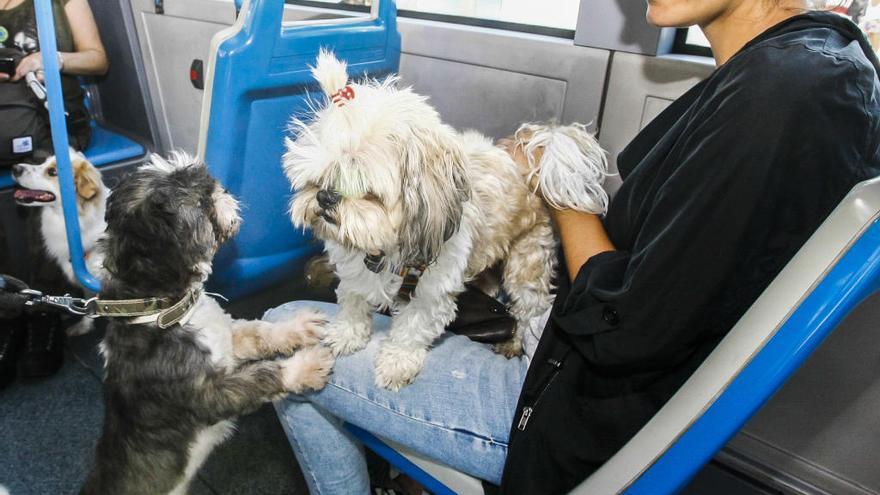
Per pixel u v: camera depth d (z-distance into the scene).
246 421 1.87
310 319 1.40
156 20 2.56
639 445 0.78
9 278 1.30
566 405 0.97
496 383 1.16
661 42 1.46
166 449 1.33
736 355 0.67
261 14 1.25
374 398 1.14
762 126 0.75
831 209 0.77
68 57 2.38
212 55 1.27
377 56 1.63
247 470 1.70
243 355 1.43
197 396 1.30
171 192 1.30
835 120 0.74
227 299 1.75
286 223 1.65
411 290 1.12
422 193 1.03
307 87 1.44
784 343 0.63
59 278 2.22
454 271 1.14
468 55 1.81
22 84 2.24
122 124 2.94
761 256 0.79
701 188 0.79
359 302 1.23
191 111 2.67
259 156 1.45
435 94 1.94
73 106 2.46
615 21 1.49
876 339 1.43
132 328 1.32
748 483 1.69
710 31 1.04
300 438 1.28
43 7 1.40
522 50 1.69
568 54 1.61
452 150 1.10
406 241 1.06
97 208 2.24
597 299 0.93
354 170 1.00
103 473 1.32
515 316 1.45
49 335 2.07
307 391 1.22
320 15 2.21
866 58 0.81
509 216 1.29
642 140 1.17
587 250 1.13
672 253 0.81
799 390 1.57
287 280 1.88
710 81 0.93
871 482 1.54
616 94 1.55
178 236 1.29
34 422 1.85
